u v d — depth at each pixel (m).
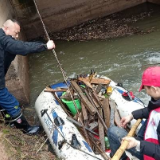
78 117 3.57
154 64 5.78
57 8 8.87
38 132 4.01
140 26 8.04
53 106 3.89
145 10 9.25
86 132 3.33
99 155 3.02
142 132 2.41
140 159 2.41
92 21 9.37
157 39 6.91
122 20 8.86
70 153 3.05
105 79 4.24
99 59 6.59
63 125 3.47
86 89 3.91
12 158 3.07
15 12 8.39
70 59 6.88
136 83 5.26
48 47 3.33
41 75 6.36
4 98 3.59
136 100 3.83
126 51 6.67
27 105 5.13
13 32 3.44
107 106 3.59
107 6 9.50
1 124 3.71
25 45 3.26
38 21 8.86
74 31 8.83
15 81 4.80
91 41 7.72
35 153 3.32
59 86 4.37
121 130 2.56
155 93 2.00
